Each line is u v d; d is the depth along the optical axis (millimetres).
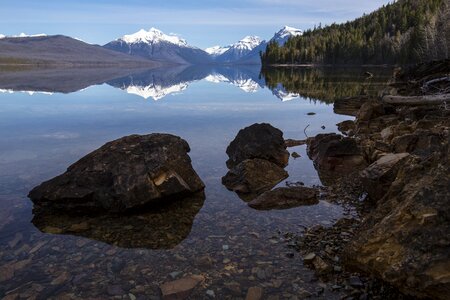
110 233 10414
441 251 6090
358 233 8219
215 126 27391
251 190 13875
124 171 12117
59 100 44094
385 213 7918
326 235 9922
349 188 13859
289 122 29141
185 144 16781
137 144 13562
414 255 6309
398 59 148875
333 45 184625
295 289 7531
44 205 11922
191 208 12297
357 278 7766
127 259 8891
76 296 7398
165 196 12250
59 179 12297
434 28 114062
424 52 113250
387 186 11344
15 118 31094
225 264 8594
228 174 15023
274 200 12500
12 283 7891
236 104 40875
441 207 6484
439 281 5836
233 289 7582
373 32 195250
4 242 9797
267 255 8992
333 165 16453
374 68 137500
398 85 36594
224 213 11852
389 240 6879
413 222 6699
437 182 6906
